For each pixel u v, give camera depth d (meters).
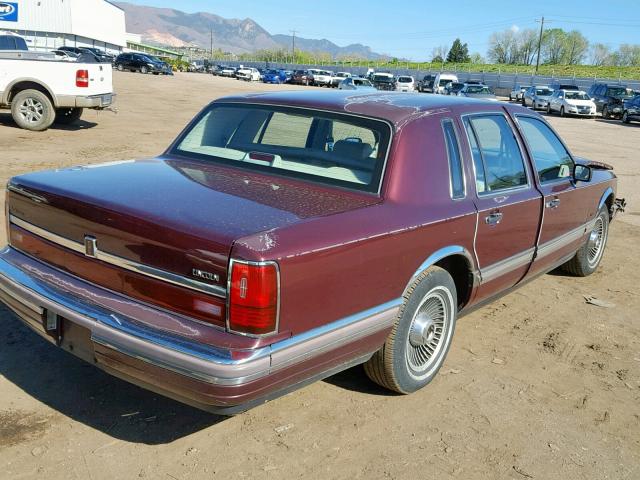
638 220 9.58
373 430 3.47
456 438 3.46
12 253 3.57
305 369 2.96
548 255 5.18
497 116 4.51
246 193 3.30
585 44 124.19
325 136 3.76
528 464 3.29
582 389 4.15
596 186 5.88
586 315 5.52
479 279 4.15
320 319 2.97
